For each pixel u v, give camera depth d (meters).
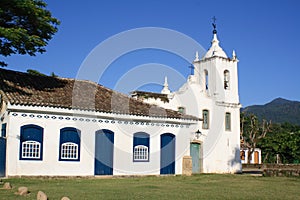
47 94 22.22
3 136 20.55
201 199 12.87
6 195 12.95
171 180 21.08
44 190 14.70
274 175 25.52
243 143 52.69
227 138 31.30
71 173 21.55
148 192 14.66
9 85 21.73
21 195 13.00
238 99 32.53
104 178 21.89
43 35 20.81
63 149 21.47
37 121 20.80
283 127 75.44
